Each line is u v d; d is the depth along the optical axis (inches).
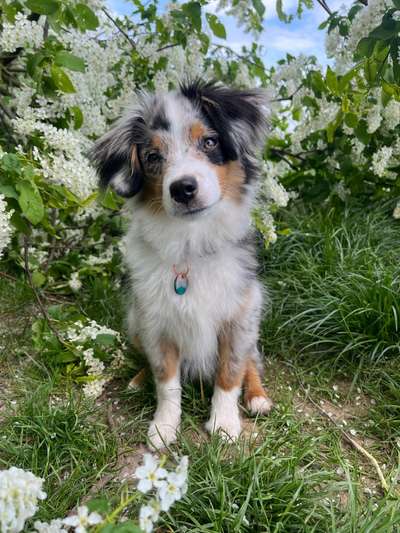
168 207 20.0
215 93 22.4
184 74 29.9
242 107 22.5
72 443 20.3
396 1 21.4
